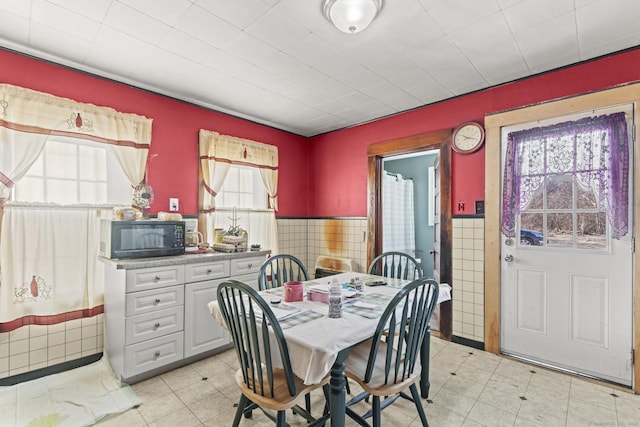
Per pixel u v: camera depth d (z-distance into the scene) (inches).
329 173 166.2
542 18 73.4
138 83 107.9
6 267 83.6
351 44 85.0
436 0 67.5
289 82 108.4
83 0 67.6
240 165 141.2
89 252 97.6
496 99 110.3
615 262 87.0
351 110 135.5
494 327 107.8
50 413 74.5
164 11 71.5
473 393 84.3
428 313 64.8
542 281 99.3
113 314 91.3
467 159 116.6
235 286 54.6
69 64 94.4
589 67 92.0
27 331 87.9
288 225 164.9
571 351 94.0
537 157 100.1
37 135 88.4
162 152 116.1
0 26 76.5
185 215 122.0
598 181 89.5
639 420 72.8
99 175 100.5
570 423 72.0
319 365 49.1
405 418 74.2
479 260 112.3
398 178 185.3
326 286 83.9
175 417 74.3
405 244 192.2
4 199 83.5
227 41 83.6
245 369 57.7
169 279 93.2
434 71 100.0
